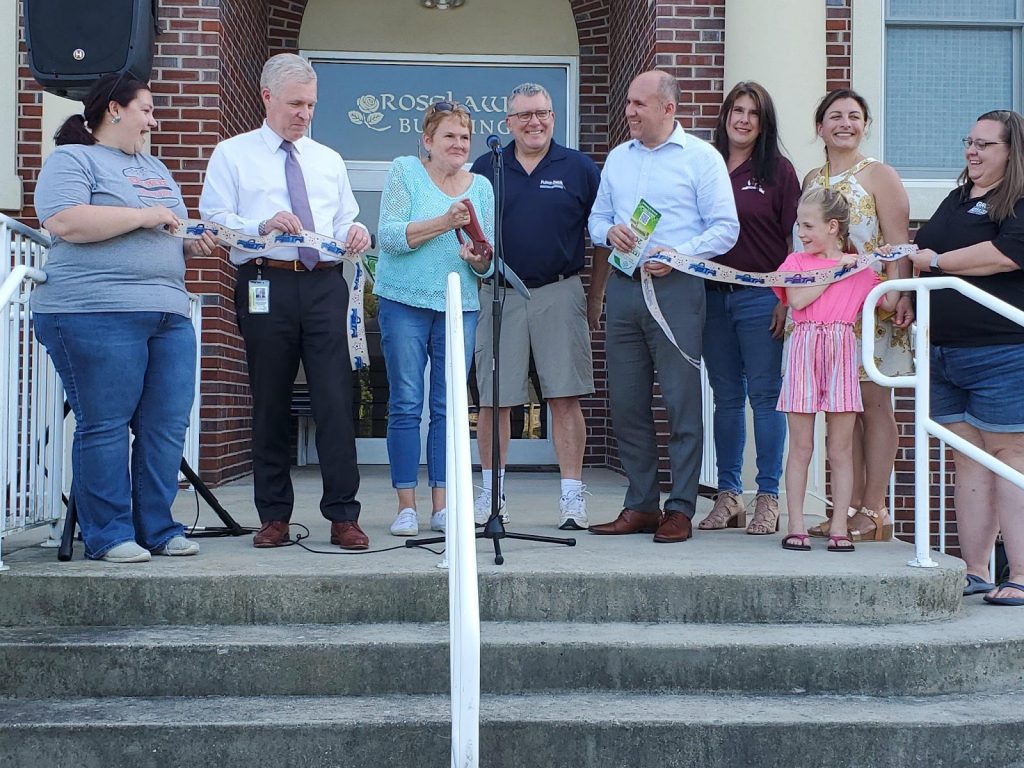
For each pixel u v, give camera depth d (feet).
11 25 22.38
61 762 10.07
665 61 22.88
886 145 23.63
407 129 28.60
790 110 19.99
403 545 13.93
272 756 10.14
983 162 13.48
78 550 13.66
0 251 12.62
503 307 15.57
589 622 12.11
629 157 15.14
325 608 11.94
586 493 20.56
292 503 14.12
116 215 12.30
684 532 14.58
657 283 14.70
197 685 11.07
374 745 10.17
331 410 13.78
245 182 13.79
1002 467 12.37
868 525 15.14
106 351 12.43
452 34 28.60
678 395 14.66
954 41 23.63
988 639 11.63
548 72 28.89
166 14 22.38
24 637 11.32
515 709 10.61
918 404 12.87
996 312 12.78
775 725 10.37
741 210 15.60
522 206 15.24
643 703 10.87
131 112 12.76
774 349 15.52
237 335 24.23
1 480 12.32
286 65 13.74
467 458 9.59
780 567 12.55
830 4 23.18
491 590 12.10
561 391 15.44
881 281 14.48
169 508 13.35
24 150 22.56
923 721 10.49
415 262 14.57
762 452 15.69
